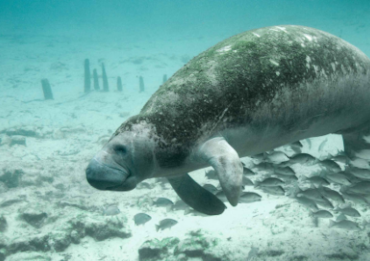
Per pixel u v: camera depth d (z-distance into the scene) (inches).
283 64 97.3
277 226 168.1
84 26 2881.4
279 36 101.3
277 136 102.8
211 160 84.5
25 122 628.7
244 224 180.2
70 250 191.6
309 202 154.3
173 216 224.5
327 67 103.9
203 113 91.2
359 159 135.6
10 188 290.5
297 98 99.0
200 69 96.3
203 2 4478.3
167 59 1332.4
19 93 914.1
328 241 149.2
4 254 181.6
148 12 4133.9
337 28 1540.4
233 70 94.1
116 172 89.0
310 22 1919.3
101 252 189.8
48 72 1165.7
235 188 79.2
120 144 90.4
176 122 91.6
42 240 189.3
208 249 158.6
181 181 111.2
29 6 4655.5
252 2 4074.8
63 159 376.2
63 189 296.8
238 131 94.2
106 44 1844.2
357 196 144.8
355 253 140.6
